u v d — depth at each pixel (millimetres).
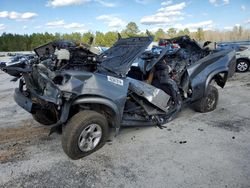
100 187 3027
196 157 3668
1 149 3961
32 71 3619
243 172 3264
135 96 4332
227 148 3934
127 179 3172
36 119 4570
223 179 3127
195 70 5289
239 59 11398
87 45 3996
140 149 3943
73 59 3889
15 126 4895
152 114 4508
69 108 3420
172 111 4863
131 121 4227
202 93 5367
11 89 8836
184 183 3064
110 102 3688
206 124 4969
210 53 5766
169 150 3898
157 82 5121
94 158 3682
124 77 4016
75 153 3514
